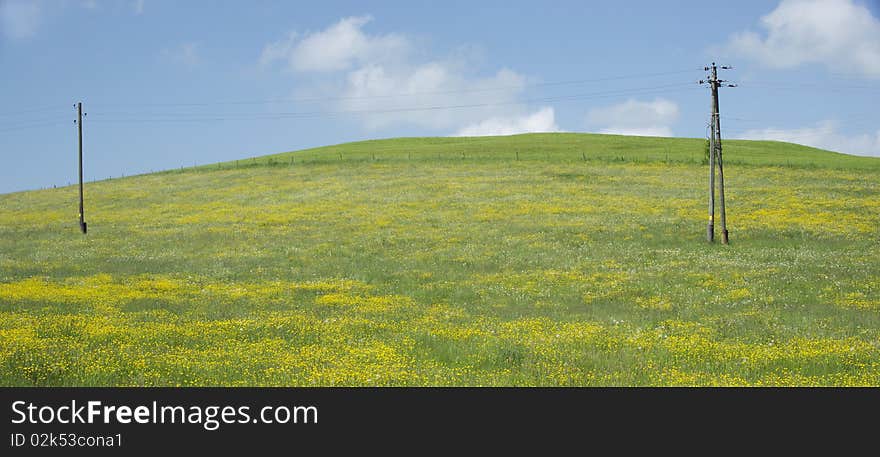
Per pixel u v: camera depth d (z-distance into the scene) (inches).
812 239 1770.4
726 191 2536.9
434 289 1264.8
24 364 605.9
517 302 1143.6
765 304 1098.1
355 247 1790.1
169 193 2878.9
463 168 3193.9
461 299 1178.0
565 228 1955.0
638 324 909.8
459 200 2453.2
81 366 604.1
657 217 2100.1
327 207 2397.9
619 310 1051.3
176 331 793.6
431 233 1945.1
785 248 1673.2
